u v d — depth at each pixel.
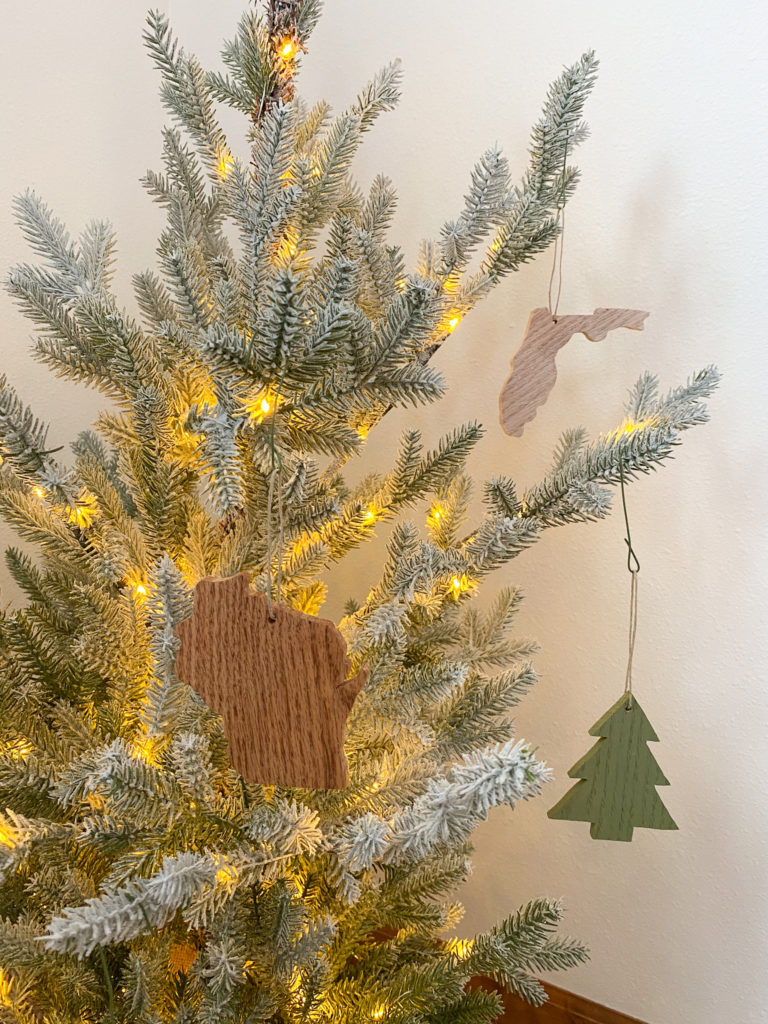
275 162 0.60
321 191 0.69
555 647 1.05
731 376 0.89
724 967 0.98
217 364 0.50
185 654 0.54
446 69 1.03
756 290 0.87
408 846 0.51
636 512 0.98
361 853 0.53
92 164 1.14
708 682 0.95
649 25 0.89
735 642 0.93
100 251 0.74
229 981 0.60
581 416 1.00
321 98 1.14
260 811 0.60
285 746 0.53
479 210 0.69
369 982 0.77
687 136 0.89
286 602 0.72
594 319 0.77
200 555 0.70
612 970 1.07
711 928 0.98
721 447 0.91
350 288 0.52
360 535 0.74
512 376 0.77
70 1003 0.67
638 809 0.77
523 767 0.46
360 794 0.66
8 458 0.65
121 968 0.70
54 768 0.65
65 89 1.10
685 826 0.99
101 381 0.70
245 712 0.53
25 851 0.56
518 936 0.68
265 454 0.56
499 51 0.99
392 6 1.06
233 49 0.78
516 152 0.99
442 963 0.70
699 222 0.89
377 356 0.55
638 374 0.95
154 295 0.76
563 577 1.04
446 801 0.48
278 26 0.72
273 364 0.50
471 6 1.00
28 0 1.05
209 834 0.61
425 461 0.74
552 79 0.96
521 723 1.09
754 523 0.90
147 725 0.60
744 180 0.86
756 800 0.94
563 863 1.09
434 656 0.79
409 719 0.69
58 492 0.67
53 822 0.61
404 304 0.53
